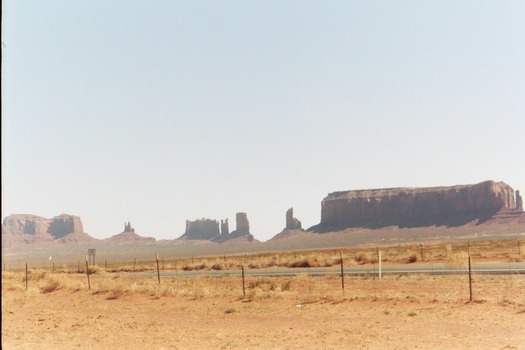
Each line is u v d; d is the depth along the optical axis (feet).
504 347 49.55
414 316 71.82
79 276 184.14
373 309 80.28
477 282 103.04
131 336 65.98
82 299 113.29
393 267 153.38
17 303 107.04
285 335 62.34
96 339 64.28
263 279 128.88
